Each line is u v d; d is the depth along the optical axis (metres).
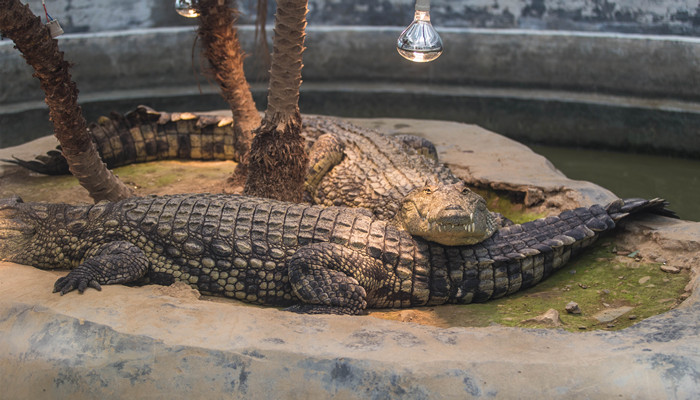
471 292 4.51
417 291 4.45
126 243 4.33
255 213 4.57
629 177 8.41
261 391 3.07
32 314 3.45
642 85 9.14
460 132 8.27
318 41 10.73
